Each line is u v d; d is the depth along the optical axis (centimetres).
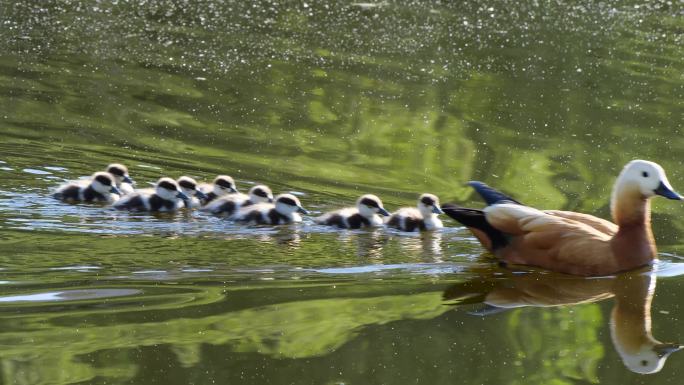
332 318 1243
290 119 2356
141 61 2778
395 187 1917
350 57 2955
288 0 3609
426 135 2288
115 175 1817
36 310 1218
